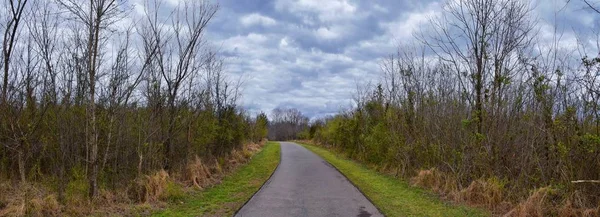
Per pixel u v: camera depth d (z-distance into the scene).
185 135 15.02
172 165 13.76
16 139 9.54
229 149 22.56
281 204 10.68
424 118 15.80
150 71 13.27
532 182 10.02
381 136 19.75
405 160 16.70
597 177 8.70
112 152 11.62
